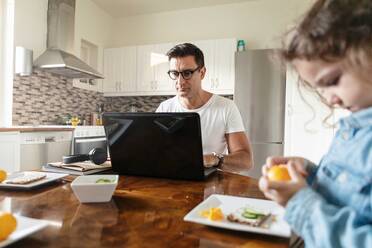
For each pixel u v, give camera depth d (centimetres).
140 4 391
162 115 94
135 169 108
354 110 50
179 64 158
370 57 43
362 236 40
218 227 57
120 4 394
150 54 392
